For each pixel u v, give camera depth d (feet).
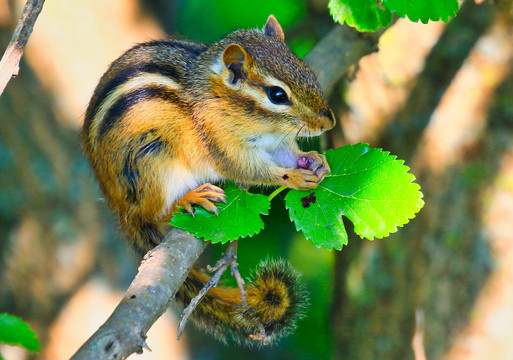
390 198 24.95
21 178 47.62
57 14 48.16
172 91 30.53
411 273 45.75
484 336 44.16
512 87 43.52
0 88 20.06
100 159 31.07
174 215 25.17
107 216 48.49
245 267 49.90
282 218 49.37
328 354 53.31
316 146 37.96
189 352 50.06
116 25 48.88
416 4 24.84
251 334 27.63
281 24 51.39
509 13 43.21
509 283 43.86
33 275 47.55
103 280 48.08
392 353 46.39
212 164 31.14
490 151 43.96
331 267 53.93
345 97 45.91
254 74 29.68
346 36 34.76
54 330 47.44
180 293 30.07
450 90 44.34
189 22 52.08
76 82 47.88
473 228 44.39
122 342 18.07
